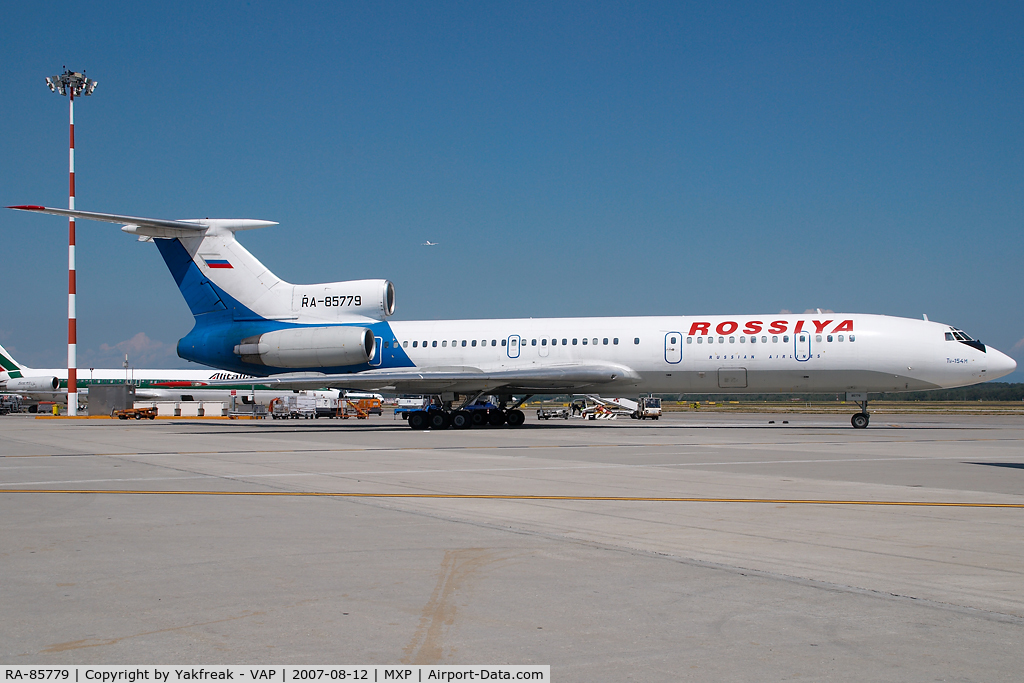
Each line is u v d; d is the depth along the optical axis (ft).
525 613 20.93
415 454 72.28
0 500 41.98
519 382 117.29
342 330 116.47
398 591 23.09
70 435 108.88
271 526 33.76
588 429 120.16
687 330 114.11
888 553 28.04
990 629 19.58
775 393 115.75
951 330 110.83
